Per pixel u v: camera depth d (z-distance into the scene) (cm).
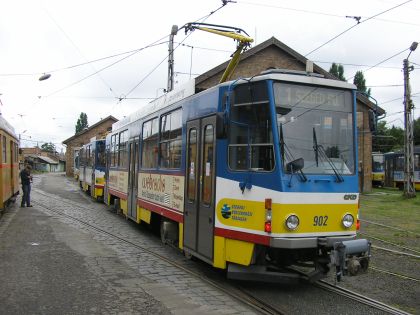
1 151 1500
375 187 4375
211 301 651
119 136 1648
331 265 660
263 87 690
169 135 1023
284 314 607
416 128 6034
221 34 1118
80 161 3475
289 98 691
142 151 1275
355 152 725
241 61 2817
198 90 927
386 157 4322
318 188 677
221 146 744
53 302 626
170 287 719
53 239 1124
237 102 723
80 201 2373
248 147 699
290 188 657
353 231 707
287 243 645
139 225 1456
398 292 740
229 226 722
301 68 2898
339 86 721
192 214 848
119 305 618
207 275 812
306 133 691
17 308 598
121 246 1064
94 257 923
